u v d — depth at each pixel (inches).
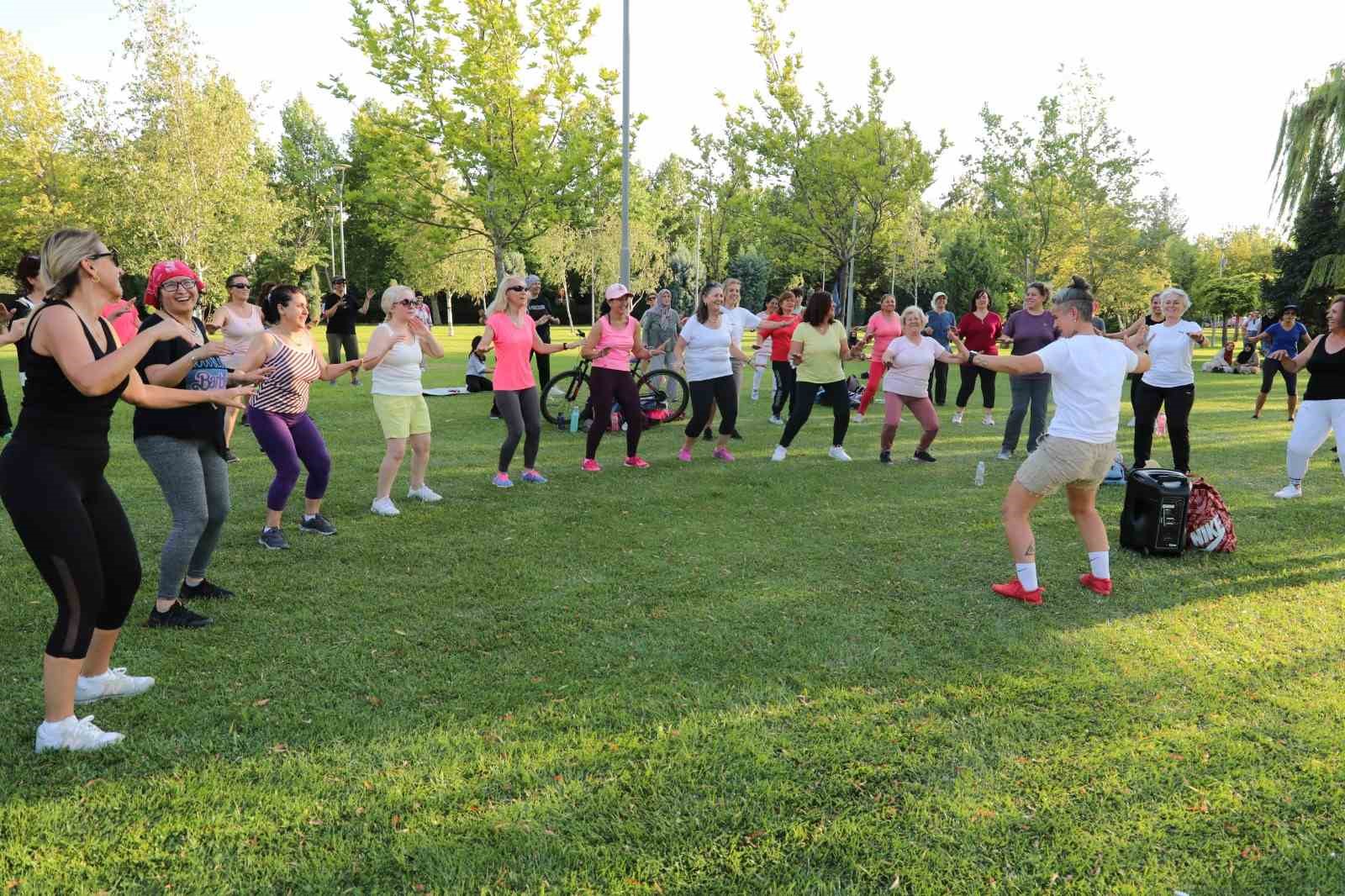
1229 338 1533.0
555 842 101.1
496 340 286.7
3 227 1300.4
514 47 741.3
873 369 466.3
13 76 1311.5
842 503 276.8
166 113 1064.2
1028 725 130.4
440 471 322.0
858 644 161.2
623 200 619.5
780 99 997.2
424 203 783.1
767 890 94.0
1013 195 1269.7
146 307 167.0
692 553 220.2
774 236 1120.2
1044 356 177.9
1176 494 216.8
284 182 2001.7
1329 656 156.6
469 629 167.3
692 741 124.6
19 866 95.5
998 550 225.3
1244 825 105.6
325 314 615.8
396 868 96.8
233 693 138.2
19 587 183.8
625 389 324.8
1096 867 97.9
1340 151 900.0
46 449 115.1
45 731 118.3
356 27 731.4
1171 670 150.3
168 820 104.6
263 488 284.7
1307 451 277.9
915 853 100.0
